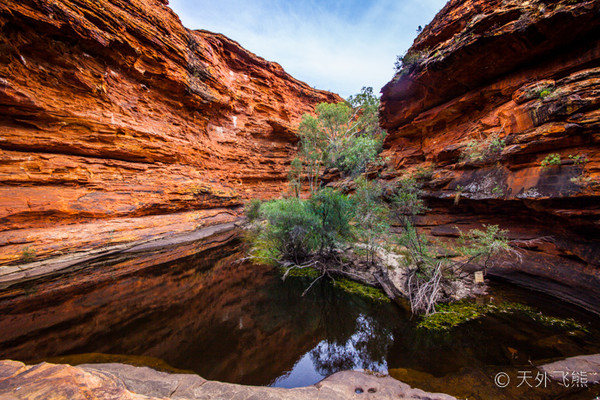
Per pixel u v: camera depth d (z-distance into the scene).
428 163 13.24
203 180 23.41
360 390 3.39
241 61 33.09
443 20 12.93
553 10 7.50
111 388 2.46
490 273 7.68
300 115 39.34
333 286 8.27
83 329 5.74
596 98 6.20
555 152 6.84
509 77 9.54
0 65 11.80
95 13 15.08
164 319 6.29
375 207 8.98
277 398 3.15
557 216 6.73
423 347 4.76
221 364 4.46
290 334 5.59
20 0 11.84
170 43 20.20
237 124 30.45
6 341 5.21
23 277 9.12
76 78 14.59
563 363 3.86
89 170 14.67
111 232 13.53
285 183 32.72
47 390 2.22
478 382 3.60
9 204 10.89
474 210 9.85
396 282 7.32
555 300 6.23
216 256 12.52
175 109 22.53
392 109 15.39
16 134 12.58
